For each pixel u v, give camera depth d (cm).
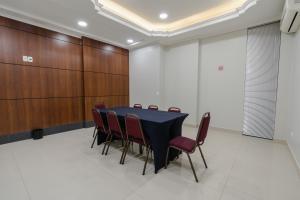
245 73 430
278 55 374
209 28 426
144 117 275
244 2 326
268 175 237
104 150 325
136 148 344
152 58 589
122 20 407
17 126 380
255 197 189
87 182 220
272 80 384
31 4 315
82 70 511
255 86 411
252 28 410
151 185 213
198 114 536
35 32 401
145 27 477
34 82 405
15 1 304
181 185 213
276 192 198
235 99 454
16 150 326
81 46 503
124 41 559
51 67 436
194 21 447
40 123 420
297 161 267
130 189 205
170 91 592
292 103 327
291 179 227
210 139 402
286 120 369
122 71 637
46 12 347
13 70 369
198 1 345
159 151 248
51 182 219
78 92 504
